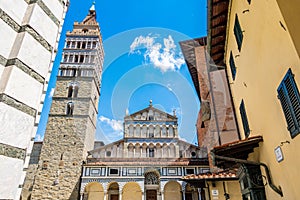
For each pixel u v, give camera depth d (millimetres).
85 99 20750
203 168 19750
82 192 18859
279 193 3607
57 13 2799
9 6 2207
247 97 5316
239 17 5246
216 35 6863
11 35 2182
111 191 19922
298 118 2777
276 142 3625
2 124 1861
